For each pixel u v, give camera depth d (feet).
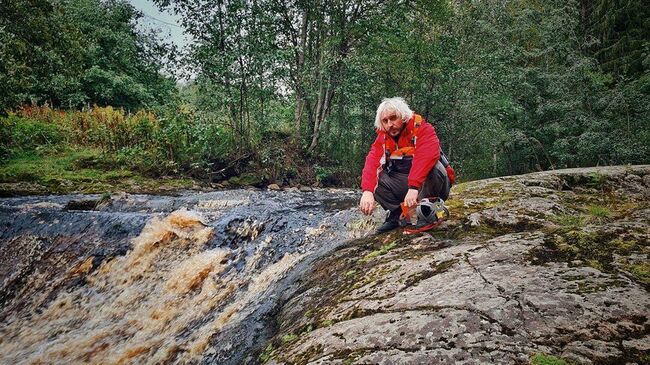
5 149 32.50
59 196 25.08
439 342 4.49
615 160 36.27
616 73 52.01
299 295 8.57
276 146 38.83
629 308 4.64
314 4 38.55
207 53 34.37
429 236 9.42
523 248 6.91
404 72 44.45
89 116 39.93
